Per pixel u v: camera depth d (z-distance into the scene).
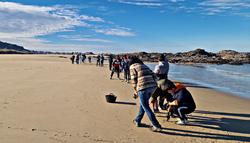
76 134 8.25
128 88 18.55
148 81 8.94
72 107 11.75
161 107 10.64
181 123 9.64
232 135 8.74
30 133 8.12
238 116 11.32
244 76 36.06
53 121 9.52
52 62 55.22
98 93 15.73
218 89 21.16
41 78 22.58
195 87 21.88
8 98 13.08
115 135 8.33
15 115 10.05
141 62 9.26
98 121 9.77
